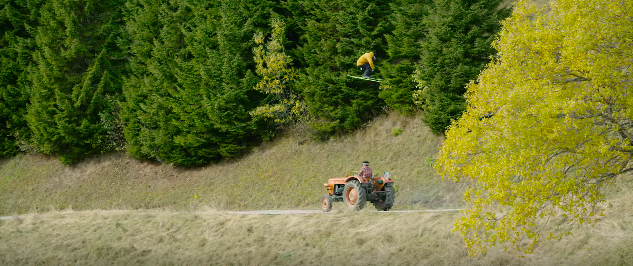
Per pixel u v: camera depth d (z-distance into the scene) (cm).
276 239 1395
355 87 2523
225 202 2434
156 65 2917
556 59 867
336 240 1300
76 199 2911
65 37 3362
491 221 891
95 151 3200
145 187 2823
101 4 3438
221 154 2712
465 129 888
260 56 2809
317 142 2595
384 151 2325
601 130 787
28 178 3231
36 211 2884
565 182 792
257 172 2584
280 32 2667
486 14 2016
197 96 2775
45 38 3266
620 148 789
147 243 1556
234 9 2830
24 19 3622
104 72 3244
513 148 799
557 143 781
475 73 1934
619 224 1034
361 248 1228
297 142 2655
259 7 2795
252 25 2769
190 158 2773
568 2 838
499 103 830
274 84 2617
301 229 1413
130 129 2972
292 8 2791
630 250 935
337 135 2564
